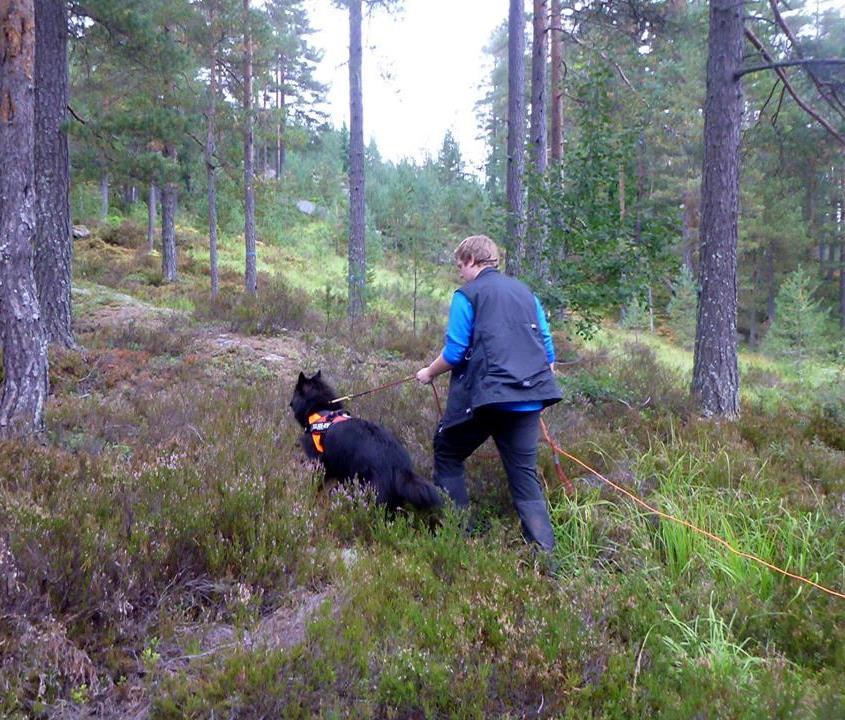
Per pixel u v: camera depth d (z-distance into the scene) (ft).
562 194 25.59
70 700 8.78
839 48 27.81
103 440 18.53
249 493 13.48
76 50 48.16
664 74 40.57
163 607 10.46
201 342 32.32
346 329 38.75
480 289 13.58
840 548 13.83
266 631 10.20
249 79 59.77
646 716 8.84
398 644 9.92
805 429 23.89
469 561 12.60
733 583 12.61
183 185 65.05
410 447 18.33
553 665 9.45
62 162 29.12
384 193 106.73
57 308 28.84
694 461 18.29
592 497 15.56
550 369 13.58
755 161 42.60
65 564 10.43
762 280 107.14
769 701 8.83
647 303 26.21
